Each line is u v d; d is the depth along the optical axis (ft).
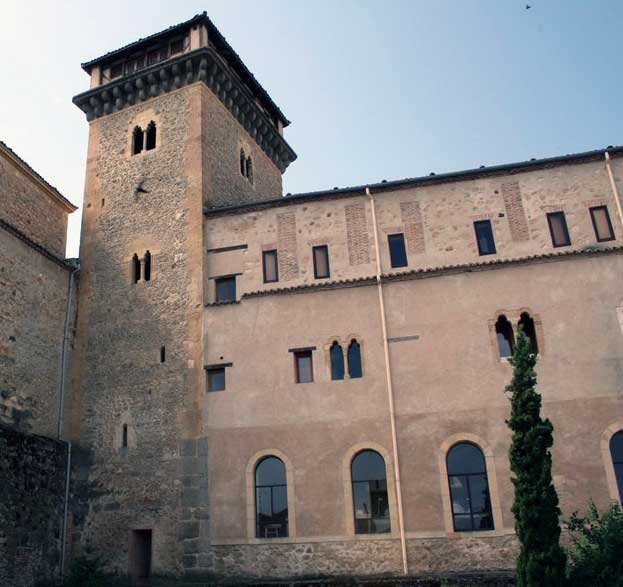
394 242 85.97
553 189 83.41
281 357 82.64
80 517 82.84
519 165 84.64
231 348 84.38
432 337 79.30
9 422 77.46
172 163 98.02
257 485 78.59
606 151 82.53
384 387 78.64
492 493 72.18
